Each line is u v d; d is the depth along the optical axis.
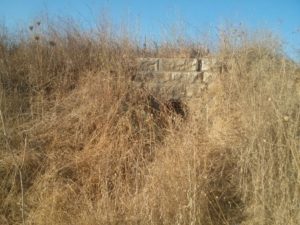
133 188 4.76
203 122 5.79
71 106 5.91
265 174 4.41
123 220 4.27
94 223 4.21
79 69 6.40
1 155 5.16
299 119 4.82
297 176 4.31
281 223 4.04
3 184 4.86
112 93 5.88
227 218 4.39
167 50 6.86
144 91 6.08
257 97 5.17
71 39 6.70
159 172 4.61
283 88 5.23
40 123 5.65
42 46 6.55
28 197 4.74
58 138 5.51
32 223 4.39
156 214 4.24
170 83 6.30
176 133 5.43
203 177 4.50
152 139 5.52
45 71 6.32
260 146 4.53
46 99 6.02
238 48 6.43
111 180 4.95
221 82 6.10
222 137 5.33
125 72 6.25
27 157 5.13
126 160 5.20
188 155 4.70
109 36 6.64
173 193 4.29
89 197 4.74
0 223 4.42
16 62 6.45
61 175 5.04
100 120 5.62
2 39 6.74
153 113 5.98
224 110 5.75
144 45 6.97
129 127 5.51
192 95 6.25
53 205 4.46
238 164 4.77
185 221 4.11
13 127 5.54
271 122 4.80
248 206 4.47
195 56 6.68
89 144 5.39
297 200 4.16
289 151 4.55
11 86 6.16
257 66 5.99
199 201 4.29
